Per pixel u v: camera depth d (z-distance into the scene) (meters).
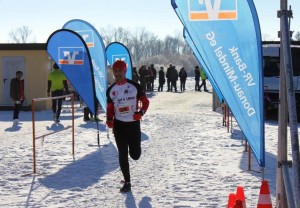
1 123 17.75
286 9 4.42
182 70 39.03
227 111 15.83
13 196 7.29
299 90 19.00
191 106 25.47
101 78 13.04
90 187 7.84
